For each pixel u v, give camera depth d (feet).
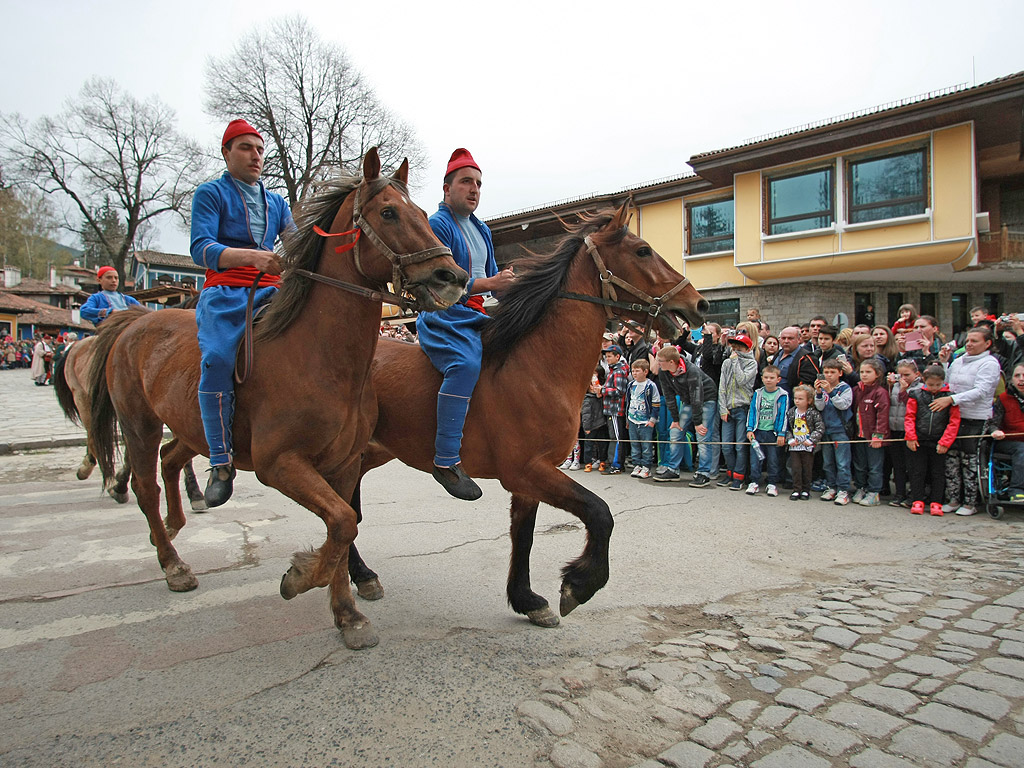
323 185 9.36
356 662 9.04
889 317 57.00
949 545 15.43
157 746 7.00
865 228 48.08
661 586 12.55
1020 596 11.69
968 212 44.42
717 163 52.19
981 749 6.91
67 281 195.11
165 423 11.11
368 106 94.63
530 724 7.43
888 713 7.65
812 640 9.86
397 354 10.87
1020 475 17.99
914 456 19.03
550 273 10.48
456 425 9.71
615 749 6.96
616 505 19.86
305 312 9.10
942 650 9.38
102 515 17.53
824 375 20.90
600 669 8.82
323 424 8.89
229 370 9.12
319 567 8.52
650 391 24.56
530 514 10.76
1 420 38.45
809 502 20.36
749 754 6.85
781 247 52.19
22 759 6.74
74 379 20.42
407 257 8.39
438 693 8.16
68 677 8.59
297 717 7.59
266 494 20.58
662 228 60.08
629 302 10.66
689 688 8.24
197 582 12.18
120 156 111.86
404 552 14.64
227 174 10.90
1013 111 42.68
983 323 25.72
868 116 45.32
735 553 14.85
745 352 22.25
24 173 108.27
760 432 21.48
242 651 9.41
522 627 10.41
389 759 6.80
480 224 11.70
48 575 12.71
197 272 149.07
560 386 10.01
